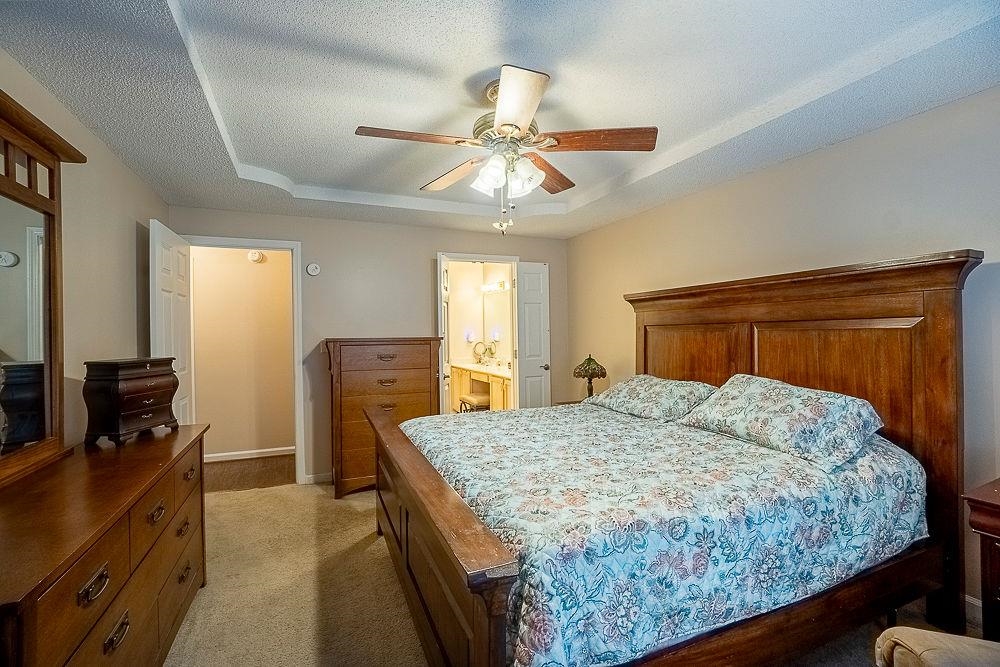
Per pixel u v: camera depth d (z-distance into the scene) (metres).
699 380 3.18
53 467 1.66
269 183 3.15
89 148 2.27
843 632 1.68
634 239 4.06
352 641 1.98
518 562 1.15
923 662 0.99
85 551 1.11
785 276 2.55
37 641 0.94
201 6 1.53
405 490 2.10
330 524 3.20
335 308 4.21
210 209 3.79
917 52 1.71
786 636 1.55
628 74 2.00
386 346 3.92
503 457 2.00
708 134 2.60
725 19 1.64
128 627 1.42
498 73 1.97
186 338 3.46
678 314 3.36
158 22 1.50
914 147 2.22
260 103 2.21
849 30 1.72
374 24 1.64
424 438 2.39
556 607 1.17
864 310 2.27
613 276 4.34
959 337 1.97
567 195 3.83
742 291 2.84
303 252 4.10
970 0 1.56
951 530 1.96
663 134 2.62
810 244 2.67
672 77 2.03
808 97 2.08
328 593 2.34
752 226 3.00
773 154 2.69
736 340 2.92
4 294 1.51
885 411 2.19
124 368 2.01
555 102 2.24
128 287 2.76
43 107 1.88
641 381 3.28
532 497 1.53
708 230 3.32
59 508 1.29
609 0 1.54
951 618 1.97
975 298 2.04
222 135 2.37
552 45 1.78
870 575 1.76
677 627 1.37
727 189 3.17
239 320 4.93
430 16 1.60
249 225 3.92
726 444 2.16
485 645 1.09
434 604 1.63
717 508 1.49
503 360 6.02
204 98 1.99
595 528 1.32
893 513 1.84
